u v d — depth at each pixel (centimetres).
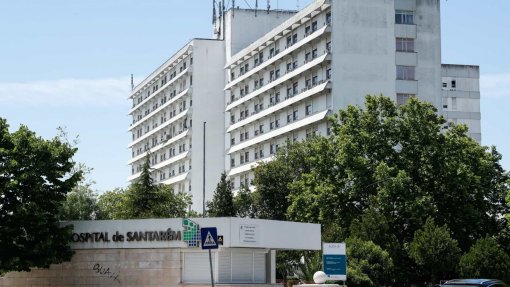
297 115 8850
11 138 3934
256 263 3856
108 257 3803
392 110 6750
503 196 6950
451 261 5684
